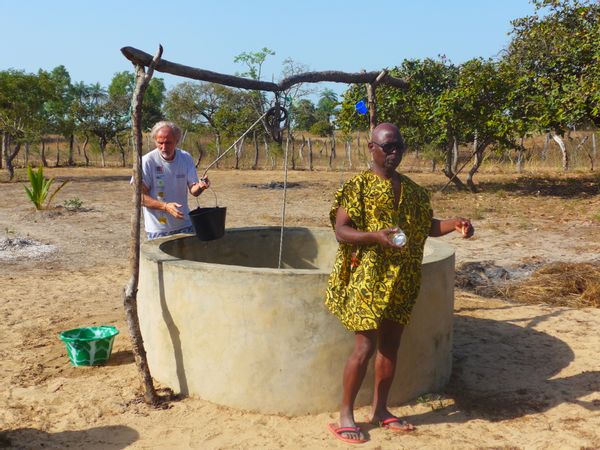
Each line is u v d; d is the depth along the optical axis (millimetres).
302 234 5695
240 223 12609
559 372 4762
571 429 3830
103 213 14156
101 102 39500
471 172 17500
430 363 4320
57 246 10305
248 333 3932
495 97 16281
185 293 4117
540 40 16812
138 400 4184
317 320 3881
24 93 24516
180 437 3709
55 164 33312
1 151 29906
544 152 25922
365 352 3568
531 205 14930
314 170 28422
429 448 3576
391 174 3551
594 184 18500
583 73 15484
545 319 6129
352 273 3551
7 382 4543
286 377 3920
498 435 3752
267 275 3863
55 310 6531
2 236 11039
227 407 4055
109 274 8344
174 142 5066
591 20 16250
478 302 6848
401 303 3543
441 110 16453
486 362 4973
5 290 7398
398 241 3209
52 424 3887
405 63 18312
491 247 9945
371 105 5898
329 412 3975
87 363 4852
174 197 5199
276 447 3580
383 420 3824
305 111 31172
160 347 4355
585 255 9188
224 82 4438
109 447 3596
